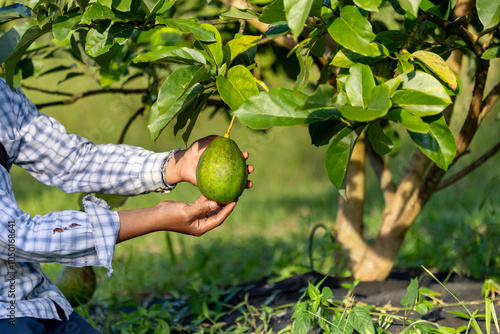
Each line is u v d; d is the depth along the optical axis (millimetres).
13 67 1672
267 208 6449
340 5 1478
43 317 1514
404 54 1483
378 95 1277
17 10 1705
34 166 1729
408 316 2207
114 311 3037
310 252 2959
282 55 2566
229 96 1455
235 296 2869
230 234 5176
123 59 2492
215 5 2275
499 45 1684
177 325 2625
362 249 2857
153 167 1785
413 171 2695
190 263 3850
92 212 1410
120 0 1500
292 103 1392
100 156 1805
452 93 1503
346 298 2352
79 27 1661
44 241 1368
